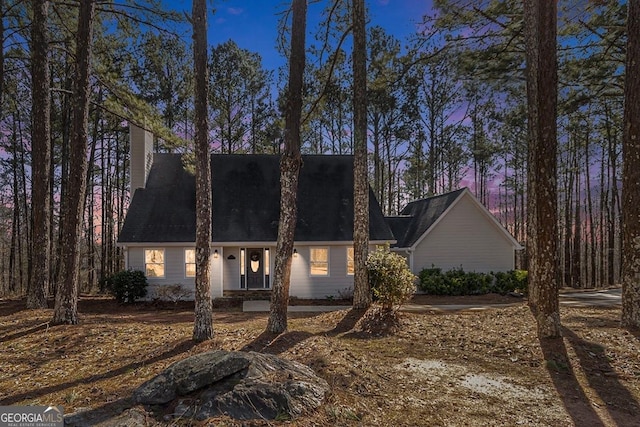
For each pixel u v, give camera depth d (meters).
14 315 10.19
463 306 12.34
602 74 14.74
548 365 6.16
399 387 5.30
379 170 30.31
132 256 14.52
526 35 11.20
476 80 15.52
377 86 14.08
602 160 24.80
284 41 11.87
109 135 23.33
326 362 5.86
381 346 7.39
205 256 7.56
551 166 7.29
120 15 12.91
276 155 18.38
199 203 7.58
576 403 4.84
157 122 12.34
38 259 11.45
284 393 4.36
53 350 6.99
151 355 6.61
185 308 13.29
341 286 15.44
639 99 7.67
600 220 25.14
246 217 15.79
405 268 9.44
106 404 4.48
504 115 22.50
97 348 7.11
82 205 9.40
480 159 28.12
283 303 8.00
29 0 11.53
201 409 4.16
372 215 16.56
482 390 5.26
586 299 13.66
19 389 5.13
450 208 16.50
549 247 7.33
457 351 7.02
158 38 13.53
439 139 27.61
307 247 15.38
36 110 11.40
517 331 8.02
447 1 12.81
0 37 11.40
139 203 15.59
